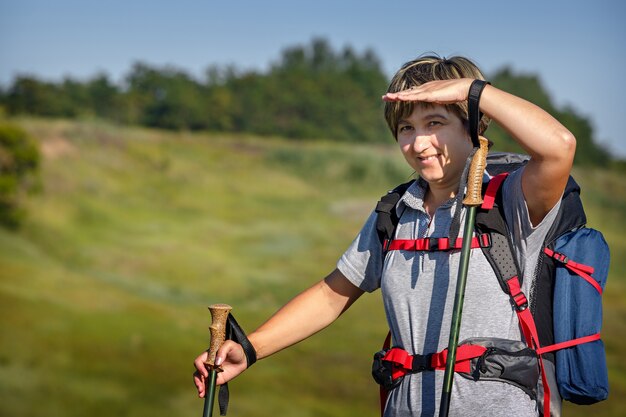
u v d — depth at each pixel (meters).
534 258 2.35
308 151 43.66
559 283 2.44
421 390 2.34
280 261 33.38
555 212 2.29
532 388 2.31
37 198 33.41
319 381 23.36
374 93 58.34
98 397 21.27
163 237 33.53
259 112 53.41
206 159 41.91
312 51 86.81
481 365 2.27
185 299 29.36
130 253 31.66
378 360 2.49
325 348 25.22
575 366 2.40
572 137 2.18
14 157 32.81
